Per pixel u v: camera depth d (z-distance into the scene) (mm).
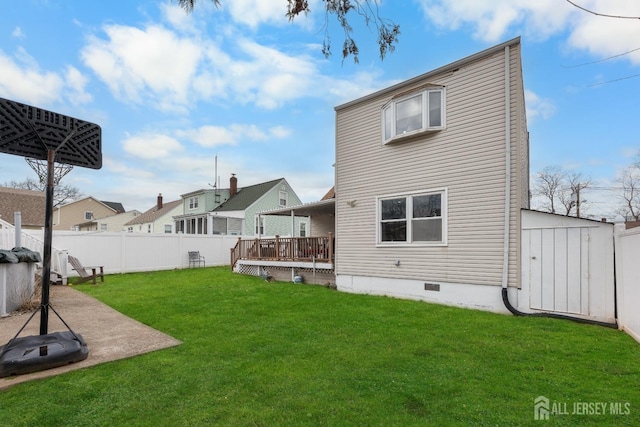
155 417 2664
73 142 4434
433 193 7930
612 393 3090
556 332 5195
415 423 2592
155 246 14922
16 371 3328
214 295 8336
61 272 10148
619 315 5465
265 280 11398
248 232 23438
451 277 7523
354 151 9586
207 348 4320
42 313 3977
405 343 4602
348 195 9641
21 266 6637
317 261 10359
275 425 2564
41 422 2570
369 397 3012
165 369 3613
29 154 4004
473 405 2867
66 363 3664
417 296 8039
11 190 26844
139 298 7859
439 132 7883
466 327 5484
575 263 6164
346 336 4934
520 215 6734
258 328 5344
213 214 20859
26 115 3955
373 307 7074
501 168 6965
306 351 4250
